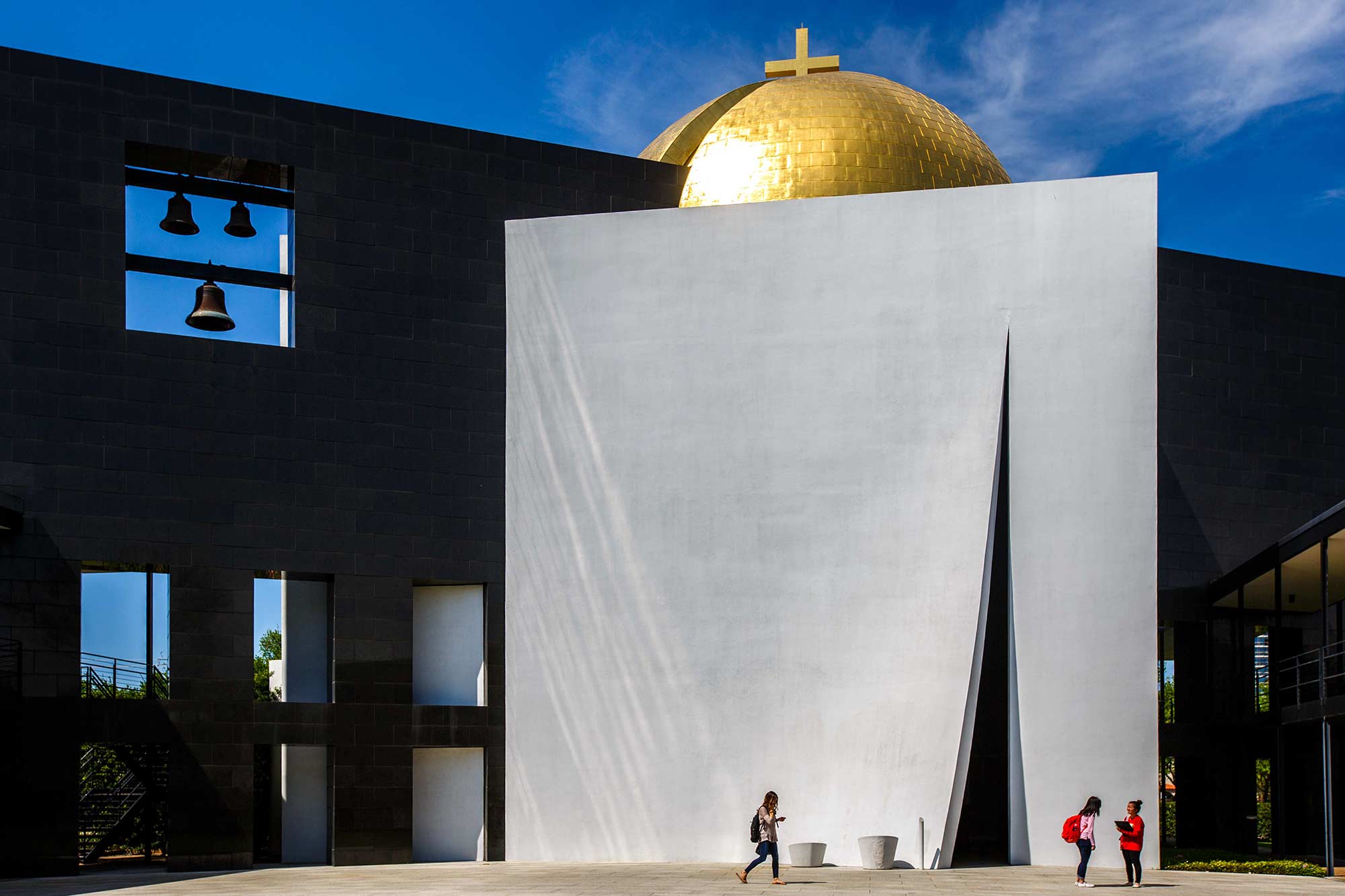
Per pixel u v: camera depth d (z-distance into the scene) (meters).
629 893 18.20
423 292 26.36
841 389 25.23
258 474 24.84
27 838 22.48
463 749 25.80
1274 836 25.75
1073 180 25.09
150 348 24.44
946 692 23.92
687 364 25.92
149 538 23.97
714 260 26.09
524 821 25.25
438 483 25.97
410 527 25.67
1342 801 25.52
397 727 24.98
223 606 24.28
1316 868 22.98
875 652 24.33
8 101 23.98
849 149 29.27
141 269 25.50
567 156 28.05
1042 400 24.78
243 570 24.48
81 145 24.34
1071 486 24.56
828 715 24.33
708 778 24.58
